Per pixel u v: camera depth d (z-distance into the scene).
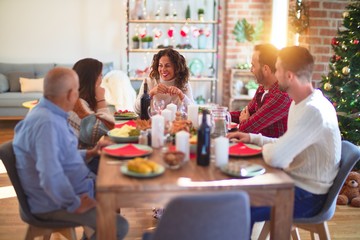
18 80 6.30
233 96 6.45
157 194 1.71
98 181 1.73
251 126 2.65
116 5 6.78
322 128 1.99
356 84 3.68
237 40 6.54
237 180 1.78
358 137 3.65
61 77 1.97
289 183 1.77
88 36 6.82
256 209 2.11
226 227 1.55
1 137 5.54
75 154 2.05
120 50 6.90
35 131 1.89
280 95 2.60
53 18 6.71
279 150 1.94
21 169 1.98
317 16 4.58
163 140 2.25
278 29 6.17
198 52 6.90
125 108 5.72
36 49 6.76
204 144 1.93
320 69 4.67
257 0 6.52
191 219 1.51
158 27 6.85
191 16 6.86
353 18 3.70
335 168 2.11
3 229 2.95
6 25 6.64
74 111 2.55
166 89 3.03
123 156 2.02
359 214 3.30
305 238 2.87
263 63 2.65
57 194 1.85
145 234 1.84
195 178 1.79
